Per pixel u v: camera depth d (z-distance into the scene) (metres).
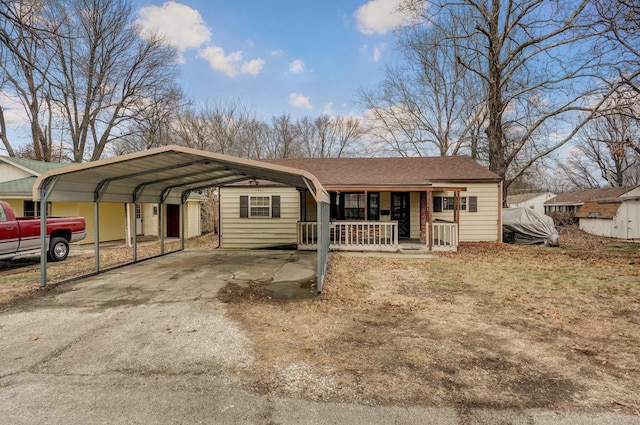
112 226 15.82
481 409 2.41
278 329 4.07
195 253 11.17
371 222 11.30
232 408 2.42
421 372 2.97
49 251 9.10
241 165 6.39
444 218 13.09
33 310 4.89
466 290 6.08
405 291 6.01
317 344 3.60
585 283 6.61
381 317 4.54
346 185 10.91
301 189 12.34
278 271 7.92
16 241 8.14
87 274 7.44
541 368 3.05
